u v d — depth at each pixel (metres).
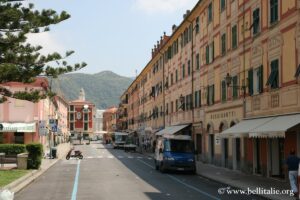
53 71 25.20
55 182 24.80
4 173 28.03
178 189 21.42
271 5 25.23
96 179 26.59
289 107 22.56
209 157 39.22
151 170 34.19
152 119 73.00
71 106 160.50
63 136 114.12
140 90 92.12
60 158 51.53
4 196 11.81
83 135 160.00
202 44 41.44
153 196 18.55
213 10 37.81
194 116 44.25
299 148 21.64
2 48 23.92
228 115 33.25
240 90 30.39
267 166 26.28
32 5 23.77
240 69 30.58
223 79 34.69
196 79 43.62
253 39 27.98
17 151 40.94
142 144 82.38
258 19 27.27
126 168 36.19
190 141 32.38
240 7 30.69
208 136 39.44
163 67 62.31
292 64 22.22
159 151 33.31
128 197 18.19
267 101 25.50
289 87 22.55
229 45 33.25
